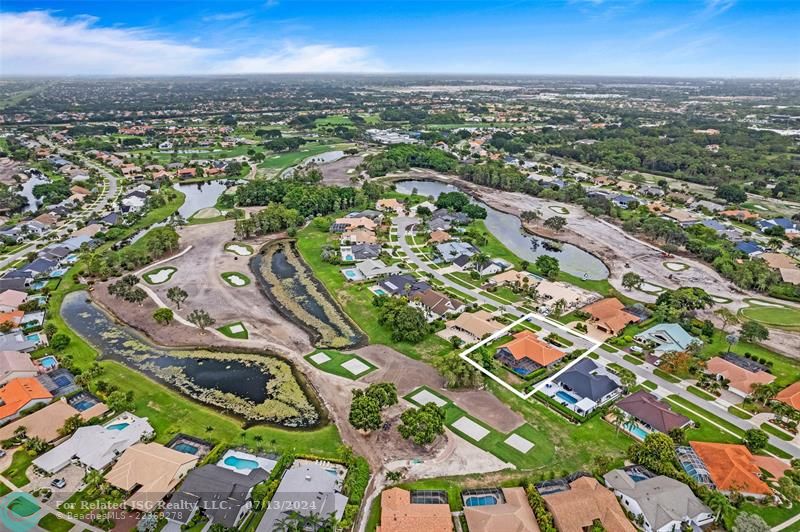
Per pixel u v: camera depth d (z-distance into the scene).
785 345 118.88
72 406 93.31
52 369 105.88
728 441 86.38
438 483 77.06
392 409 94.00
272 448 84.44
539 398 97.88
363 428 85.56
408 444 85.50
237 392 100.25
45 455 80.25
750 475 75.50
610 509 69.50
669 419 87.81
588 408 92.94
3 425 88.38
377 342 119.00
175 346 116.88
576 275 160.00
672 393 99.62
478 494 74.81
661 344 116.12
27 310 129.25
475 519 68.31
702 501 71.69
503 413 93.38
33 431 84.88
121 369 107.31
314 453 83.19
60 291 143.38
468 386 100.81
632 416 90.38
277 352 114.69
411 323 118.94
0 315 122.38
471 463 81.25
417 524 67.12
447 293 142.88
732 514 70.31
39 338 118.12
